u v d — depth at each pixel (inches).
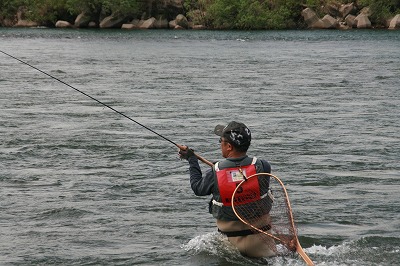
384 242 325.4
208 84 1089.4
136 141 593.6
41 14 3580.2
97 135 623.8
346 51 1898.4
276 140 599.2
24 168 491.8
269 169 309.3
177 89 1018.1
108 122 702.5
